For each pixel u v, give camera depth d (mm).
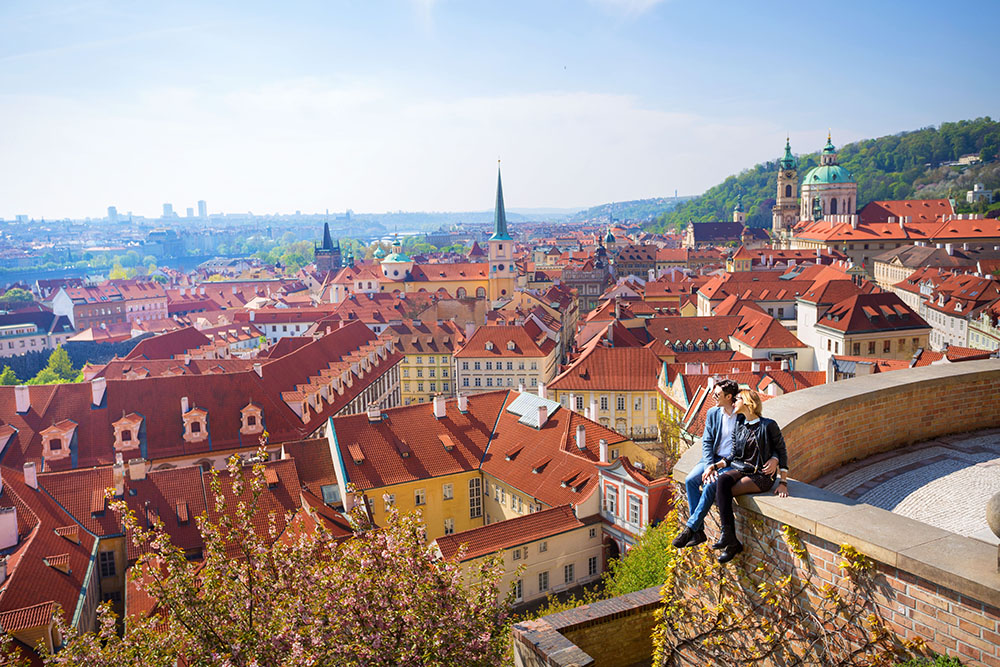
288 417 94938
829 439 15492
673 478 13961
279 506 64938
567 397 109000
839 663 10664
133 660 23422
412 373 154000
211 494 67000
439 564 24094
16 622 43781
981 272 165125
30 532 57125
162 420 89250
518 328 142750
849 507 11031
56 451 83562
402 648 21812
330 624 22062
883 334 114188
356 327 140125
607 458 67000
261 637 22609
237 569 24391
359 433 76500
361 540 25031
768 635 11852
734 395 12648
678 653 13961
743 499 11938
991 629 8797
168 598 23906
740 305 145625
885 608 9992
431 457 76812
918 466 15266
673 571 13992
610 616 17891
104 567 63812
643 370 108562
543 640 16547
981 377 17109
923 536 9969
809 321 131000
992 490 13742
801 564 11172
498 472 75500
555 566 64062
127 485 66625
